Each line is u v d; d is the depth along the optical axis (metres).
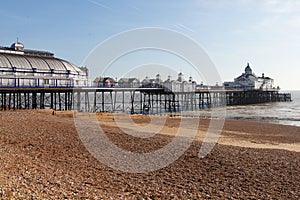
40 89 32.78
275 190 8.70
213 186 8.91
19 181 7.79
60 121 20.69
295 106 69.31
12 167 8.98
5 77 35.41
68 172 9.39
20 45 51.62
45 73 40.47
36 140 13.30
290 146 18.61
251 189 8.74
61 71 42.50
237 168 10.76
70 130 16.52
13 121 18.31
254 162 11.66
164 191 8.34
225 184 9.11
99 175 9.44
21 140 13.02
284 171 10.58
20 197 6.70
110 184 8.68
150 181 9.17
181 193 8.24
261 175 10.05
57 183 8.13
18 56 41.12
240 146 16.52
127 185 8.70
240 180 9.51
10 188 7.12
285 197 8.19
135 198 7.68
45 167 9.56
